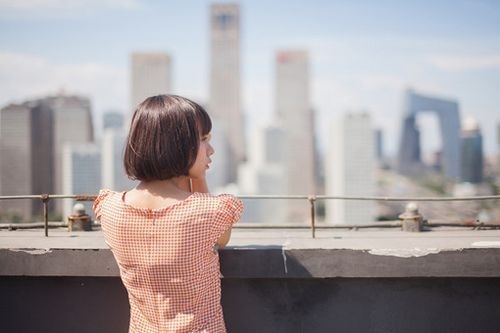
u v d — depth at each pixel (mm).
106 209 1786
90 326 2363
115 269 2232
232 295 2328
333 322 2293
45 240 2445
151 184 1793
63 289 2369
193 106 1814
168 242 1686
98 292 2359
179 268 1687
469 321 2240
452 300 2246
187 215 1703
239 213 1835
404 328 2266
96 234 2664
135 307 1799
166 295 1709
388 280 2270
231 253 2209
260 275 2201
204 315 1729
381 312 2273
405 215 2752
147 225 1703
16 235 2621
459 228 2787
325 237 2518
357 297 2283
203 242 1714
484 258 2139
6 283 2385
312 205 2465
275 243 2338
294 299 2309
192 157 1764
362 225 2807
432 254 2156
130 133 1771
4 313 2385
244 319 2328
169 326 1699
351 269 2178
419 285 2258
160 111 1745
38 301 2377
